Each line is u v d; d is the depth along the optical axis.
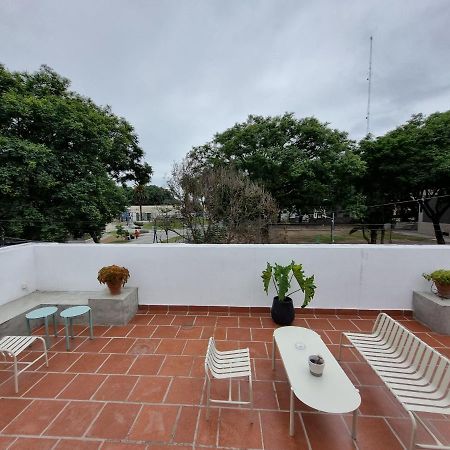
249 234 9.02
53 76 10.23
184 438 1.84
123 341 3.25
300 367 2.02
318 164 10.81
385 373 2.04
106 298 3.67
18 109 7.47
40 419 2.02
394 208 15.88
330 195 12.38
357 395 1.73
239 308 4.11
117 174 14.89
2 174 6.91
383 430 1.90
